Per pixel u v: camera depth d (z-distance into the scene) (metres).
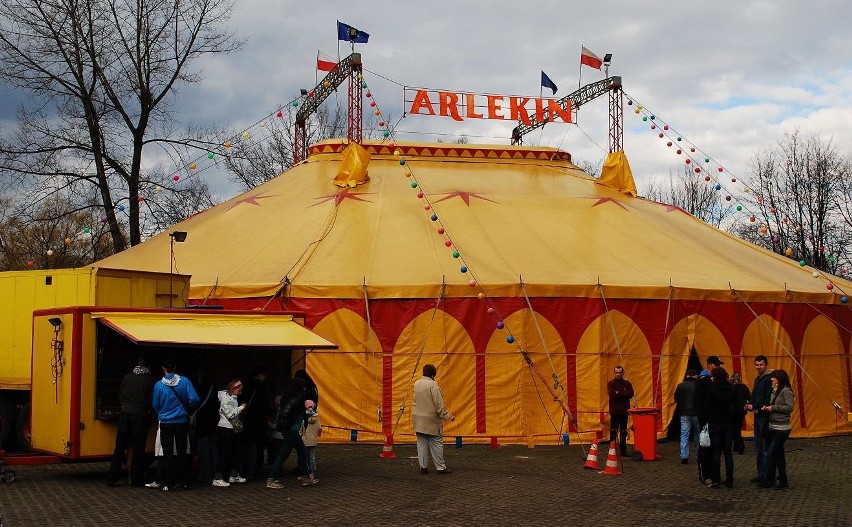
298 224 21.19
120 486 12.85
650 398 18.62
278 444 14.41
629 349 18.64
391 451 16.19
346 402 18.19
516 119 25.91
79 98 28.38
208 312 14.13
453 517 10.65
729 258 21.80
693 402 15.68
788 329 20.05
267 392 13.83
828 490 12.84
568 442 17.38
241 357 15.48
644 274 19.56
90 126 27.94
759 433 13.34
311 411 12.89
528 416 18.12
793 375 19.94
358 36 24.48
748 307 19.70
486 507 11.31
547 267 19.34
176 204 33.09
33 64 27.16
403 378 18.16
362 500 11.80
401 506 11.37
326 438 18.09
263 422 13.90
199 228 22.73
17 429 15.20
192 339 12.69
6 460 13.22
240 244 20.98
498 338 18.27
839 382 20.73
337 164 25.61
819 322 20.64
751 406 13.01
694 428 15.77
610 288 18.64
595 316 18.52
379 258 19.41
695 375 15.80
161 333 12.70
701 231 24.27
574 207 22.83
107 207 28.36
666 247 21.36
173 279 15.89
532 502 11.70
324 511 10.99
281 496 12.10
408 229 20.53
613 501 11.81
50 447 13.41
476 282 18.28
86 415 12.98
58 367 13.30
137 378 12.84
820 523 10.39
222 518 10.48
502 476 14.00
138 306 15.29
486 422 18.06
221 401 12.93
